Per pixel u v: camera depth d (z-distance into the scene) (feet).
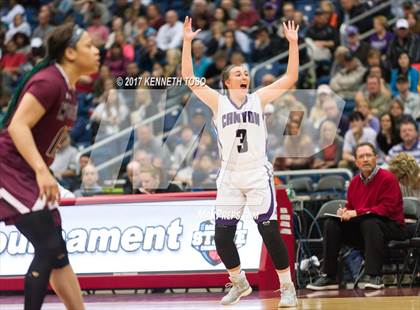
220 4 60.29
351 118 43.47
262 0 58.54
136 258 31.83
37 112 16.37
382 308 22.66
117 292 32.78
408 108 46.57
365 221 31.73
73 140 52.85
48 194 16.01
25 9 69.10
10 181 16.63
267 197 24.29
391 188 32.12
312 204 37.04
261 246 30.96
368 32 53.62
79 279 32.04
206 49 54.80
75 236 32.53
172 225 31.83
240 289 25.35
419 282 34.32
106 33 60.75
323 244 33.37
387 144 42.83
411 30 51.72
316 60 52.47
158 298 29.48
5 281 32.48
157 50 55.93
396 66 49.96
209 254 31.24
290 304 24.07
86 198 32.78
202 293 31.37
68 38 17.19
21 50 62.75
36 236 16.62
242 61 51.75
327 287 32.45
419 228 32.89
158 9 59.82
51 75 16.72
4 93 59.06
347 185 36.83
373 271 31.30
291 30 24.95
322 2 54.75
